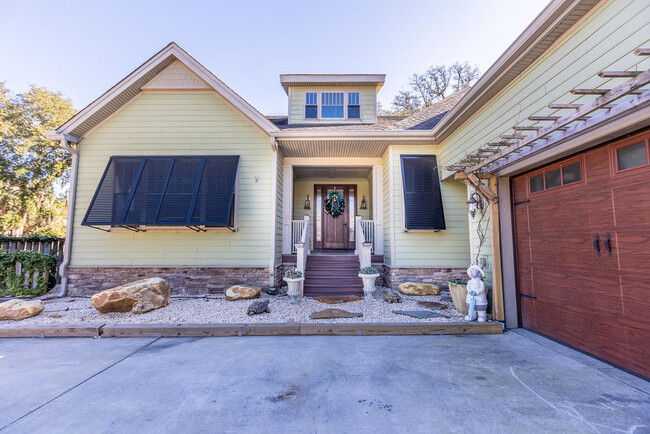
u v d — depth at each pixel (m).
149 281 6.09
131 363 3.63
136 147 7.75
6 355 3.92
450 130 7.02
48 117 17.06
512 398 2.73
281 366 3.50
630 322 3.18
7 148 15.55
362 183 10.96
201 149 7.79
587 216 3.70
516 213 5.07
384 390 2.91
